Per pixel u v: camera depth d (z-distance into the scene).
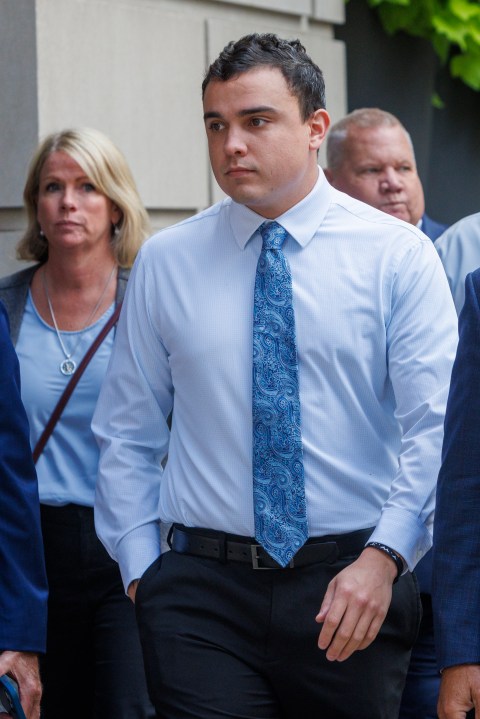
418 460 7.65
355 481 7.88
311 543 7.83
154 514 8.55
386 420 8.07
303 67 7.88
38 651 7.76
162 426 8.67
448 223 18.48
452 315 7.98
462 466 6.98
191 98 14.15
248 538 7.87
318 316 7.88
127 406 8.59
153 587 8.10
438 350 7.82
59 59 12.73
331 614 7.29
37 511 7.82
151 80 13.67
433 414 7.71
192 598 7.99
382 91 17.20
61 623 10.41
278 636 7.82
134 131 13.50
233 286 8.11
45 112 12.59
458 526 6.98
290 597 7.79
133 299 8.50
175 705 7.92
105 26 13.16
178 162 14.02
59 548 10.31
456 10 17.23
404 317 7.88
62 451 10.45
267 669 7.90
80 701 10.70
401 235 8.02
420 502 7.61
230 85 7.75
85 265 10.83
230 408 7.94
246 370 7.95
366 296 7.90
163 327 8.26
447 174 18.44
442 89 18.27
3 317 7.83
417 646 11.08
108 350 10.66
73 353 10.63
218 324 8.05
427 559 10.62
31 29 12.55
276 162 7.77
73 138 10.94
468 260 10.84
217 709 7.84
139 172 13.55
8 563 7.68
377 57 17.09
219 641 7.93
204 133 14.34
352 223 8.07
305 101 7.88
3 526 7.69
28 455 7.79
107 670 10.04
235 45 7.87
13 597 7.68
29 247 11.26
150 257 8.42
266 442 7.79
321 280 7.94
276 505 7.77
